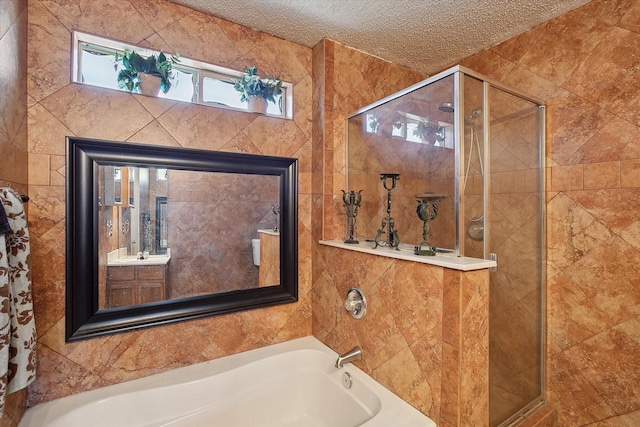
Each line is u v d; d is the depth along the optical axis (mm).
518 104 1569
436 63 2166
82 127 1344
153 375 1500
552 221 1651
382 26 1730
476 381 1145
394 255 1370
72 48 1331
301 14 1629
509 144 1524
